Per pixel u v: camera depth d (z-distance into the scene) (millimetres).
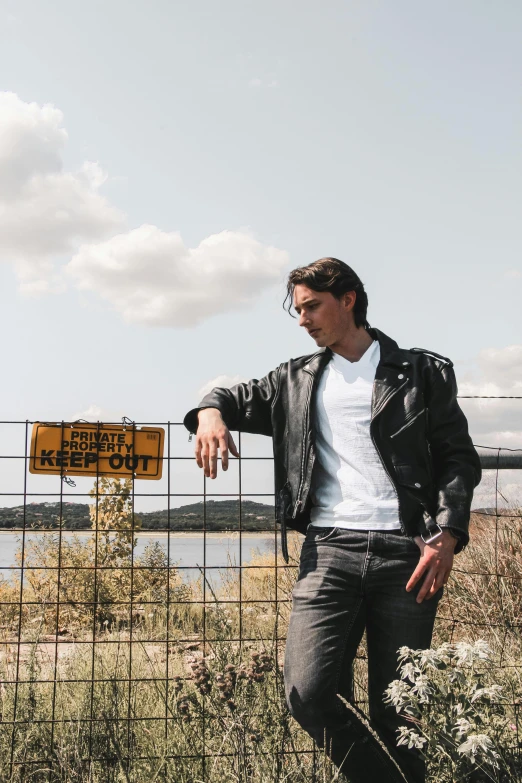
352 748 2531
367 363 2779
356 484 2625
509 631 4422
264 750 2889
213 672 2969
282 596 4887
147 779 2867
